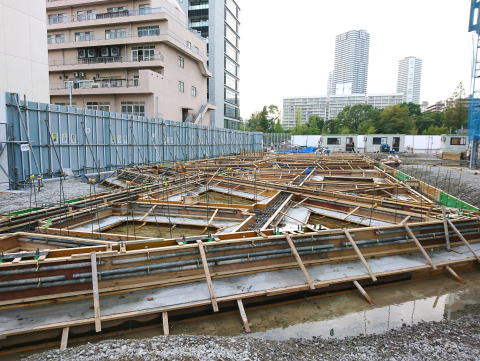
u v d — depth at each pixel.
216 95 60.00
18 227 7.67
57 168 17.58
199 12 59.69
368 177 18.86
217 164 23.02
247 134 50.72
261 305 5.71
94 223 8.92
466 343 4.53
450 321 5.26
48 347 4.61
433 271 6.96
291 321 5.37
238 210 9.12
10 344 4.52
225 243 6.05
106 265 5.38
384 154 47.97
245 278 6.02
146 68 37.31
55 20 41.97
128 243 5.89
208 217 9.20
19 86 22.12
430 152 58.31
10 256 5.18
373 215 9.68
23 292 5.02
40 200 12.21
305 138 71.00
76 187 15.70
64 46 38.72
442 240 7.79
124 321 4.91
